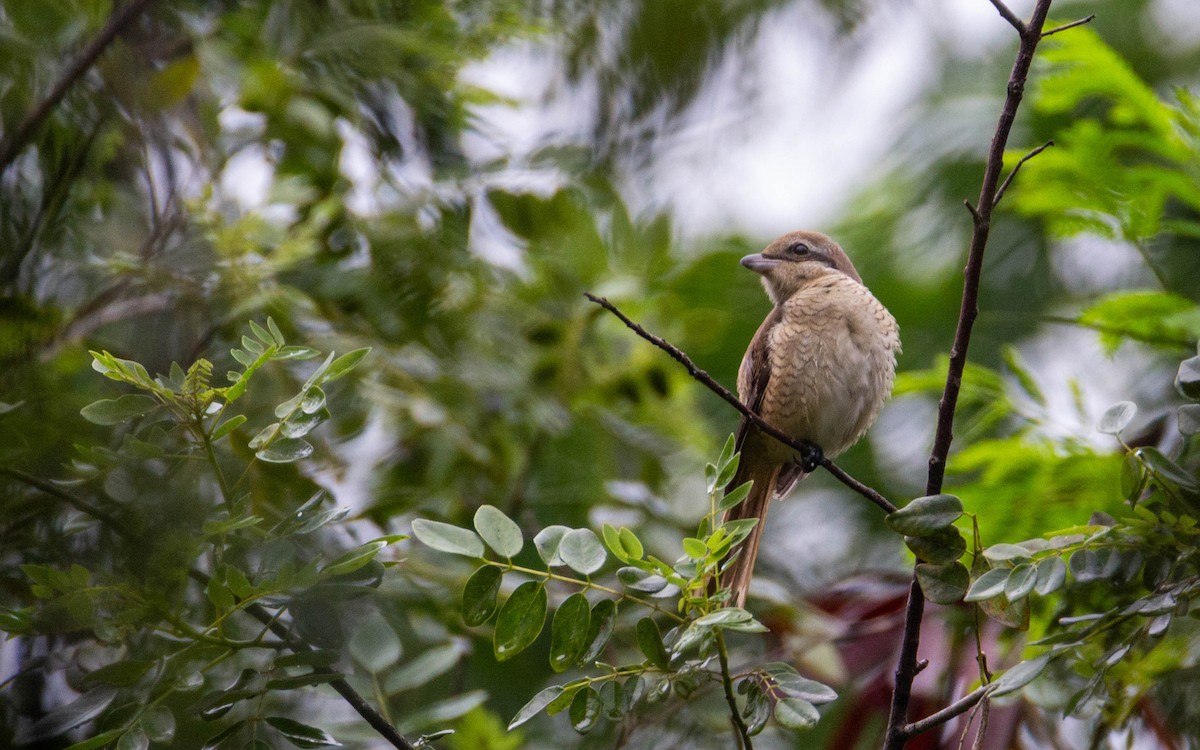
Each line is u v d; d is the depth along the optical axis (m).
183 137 10.45
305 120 10.56
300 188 10.65
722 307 15.09
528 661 12.09
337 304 11.33
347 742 8.40
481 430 11.82
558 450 12.99
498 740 9.41
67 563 7.92
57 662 7.95
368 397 11.02
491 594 6.86
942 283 14.62
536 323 12.18
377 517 10.59
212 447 7.25
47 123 9.79
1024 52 7.61
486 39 11.77
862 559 14.28
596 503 12.61
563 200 12.02
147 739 6.71
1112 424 7.31
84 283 10.13
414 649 9.99
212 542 6.93
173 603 7.13
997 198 7.68
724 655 7.06
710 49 13.16
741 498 7.12
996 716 8.95
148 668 6.85
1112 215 10.16
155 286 9.98
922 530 7.04
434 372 11.75
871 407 12.55
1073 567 7.25
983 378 9.84
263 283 10.28
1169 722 8.82
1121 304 9.59
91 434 8.60
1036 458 9.21
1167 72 13.92
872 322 12.47
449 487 11.70
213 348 10.29
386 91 11.59
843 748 9.66
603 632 6.95
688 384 13.41
